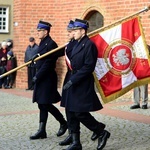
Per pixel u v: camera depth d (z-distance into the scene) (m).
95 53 7.96
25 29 19.97
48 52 8.91
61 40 18.92
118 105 13.96
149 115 12.14
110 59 8.70
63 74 18.73
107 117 11.80
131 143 8.98
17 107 14.00
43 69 9.05
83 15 17.83
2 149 8.56
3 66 20.44
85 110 7.95
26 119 11.71
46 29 9.14
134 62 8.80
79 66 8.02
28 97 16.69
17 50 20.36
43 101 9.17
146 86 13.21
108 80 8.71
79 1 18.02
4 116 12.23
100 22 17.64
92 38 8.67
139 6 15.55
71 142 8.82
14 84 20.50
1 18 36.66
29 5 19.81
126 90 8.77
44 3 19.39
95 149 8.52
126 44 8.75
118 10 16.34
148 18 15.30
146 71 8.81
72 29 8.20
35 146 8.79
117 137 9.47
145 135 9.66
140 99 13.65
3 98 16.44
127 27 8.79
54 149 8.54
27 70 19.52
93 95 8.07
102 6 17.00
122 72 8.73
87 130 10.16
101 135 8.33
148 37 15.34
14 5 20.56
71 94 8.07
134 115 12.12
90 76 8.09
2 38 36.59
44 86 9.20
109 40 8.70
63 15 18.80
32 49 18.61
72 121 8.23
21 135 9.76
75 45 8.15
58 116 9.48
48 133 9.91
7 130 10.30
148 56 8.80
